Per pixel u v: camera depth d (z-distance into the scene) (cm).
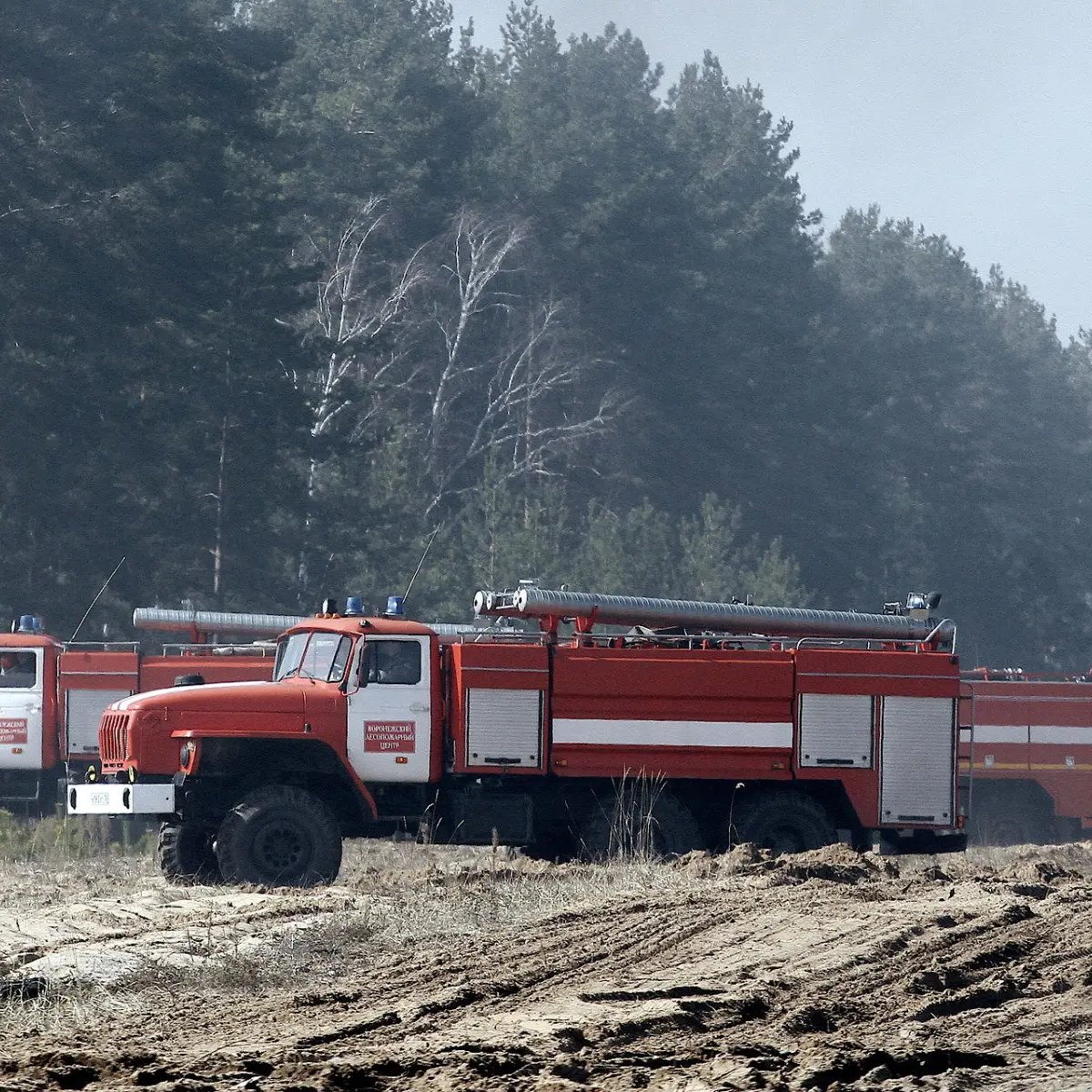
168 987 3875
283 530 17588
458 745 6550
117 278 16675
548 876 5888
